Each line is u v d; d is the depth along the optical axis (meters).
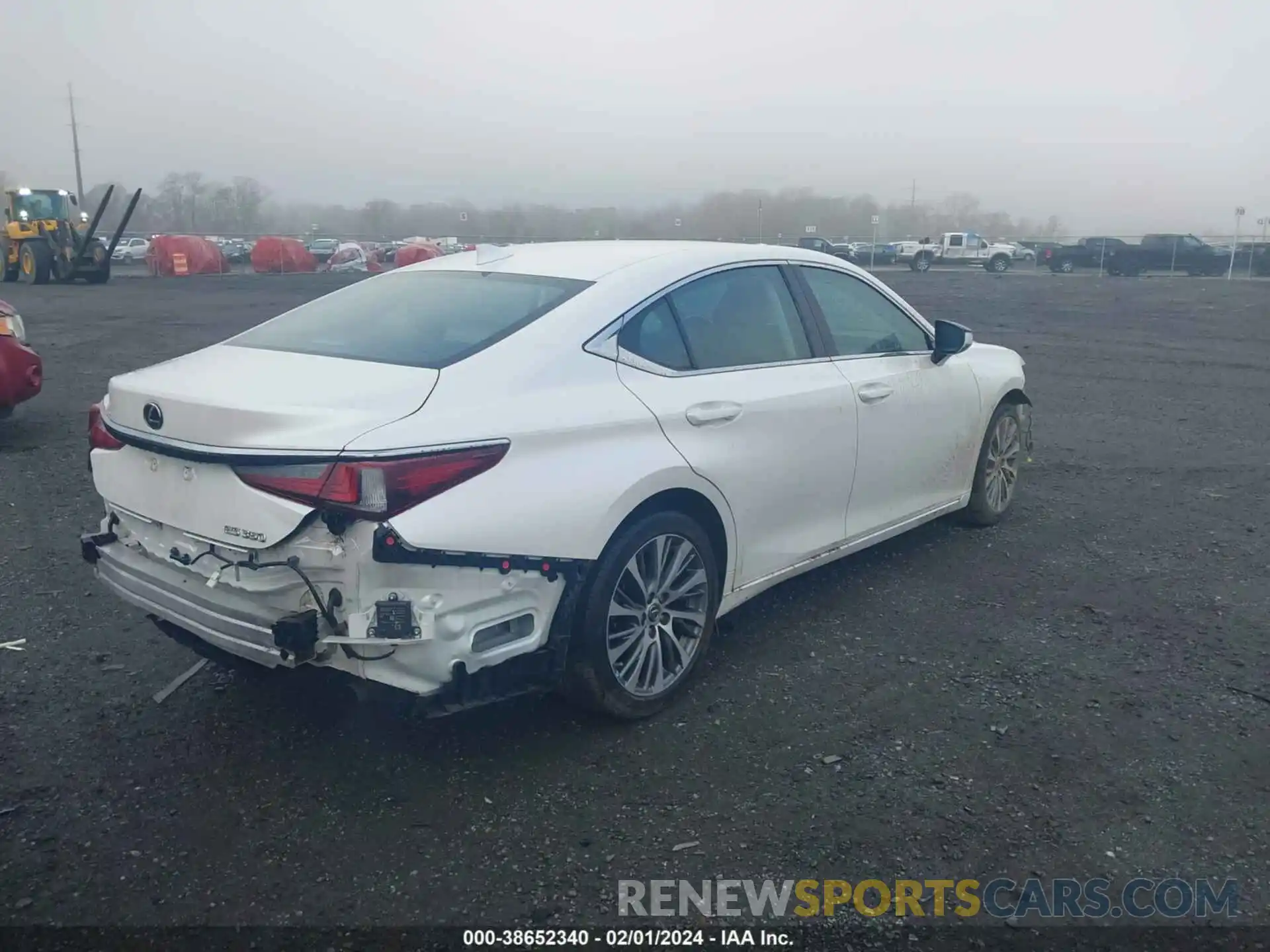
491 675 3.54
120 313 22.84
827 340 4.96
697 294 4.40
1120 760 3.76
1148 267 45.94
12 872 3.10
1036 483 7.68
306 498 3.20
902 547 6.12
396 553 3.18
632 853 3.22
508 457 3.47
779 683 4.36
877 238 71.56
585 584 3.74
